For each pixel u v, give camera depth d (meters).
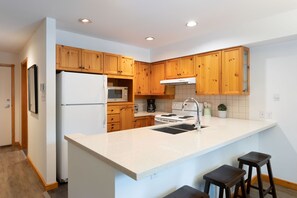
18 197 2.38
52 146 2.59
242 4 2.17
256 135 2.91
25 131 4.50
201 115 3.57
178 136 1.86
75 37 3.19
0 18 2.52
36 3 2.11
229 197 1.52
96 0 2.05
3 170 3.22
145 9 2.28
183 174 1.71
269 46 2.80
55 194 2.45
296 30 2.30
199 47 3.34
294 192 2.53
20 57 4.51
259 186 1.99
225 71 3.00
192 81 3.38
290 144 2.65
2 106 4.61
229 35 2.93
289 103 2.65
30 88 3.41
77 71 3.01
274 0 2.08
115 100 3.67
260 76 2.90
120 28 2.95
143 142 1.63
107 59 3.40
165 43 3.83
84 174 1.60
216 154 2.08
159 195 1.53
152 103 4.59
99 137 1.82
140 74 4.18
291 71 2.62
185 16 2.49
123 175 1.30
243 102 3.10
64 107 2.68
